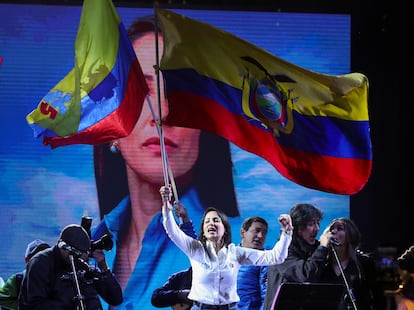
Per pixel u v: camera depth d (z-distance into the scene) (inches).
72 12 681.0
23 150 673.0
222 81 451.2
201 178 679.7
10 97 673.6
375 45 698.2
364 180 462.0
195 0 685.3
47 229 671.8
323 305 428.5
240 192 681.0
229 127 451.2
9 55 675.4
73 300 437.7
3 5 676.7
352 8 697.0
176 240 443.2
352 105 456.4
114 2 677.9
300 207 477.1
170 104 445.7
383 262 477.7
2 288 509.0
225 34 445.7
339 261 444.1
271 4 690.2
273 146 455.2
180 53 447.8
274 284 467.8
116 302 460.8
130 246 673.6
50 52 678.5
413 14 697.6
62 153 676.1
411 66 695.1
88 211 674.2
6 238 668.1
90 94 475.8
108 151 678.5
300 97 454.6
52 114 493.7
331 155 459.2
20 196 671.1
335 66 692.7
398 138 697.0
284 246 444.1
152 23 680.4
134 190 676.7
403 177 697.0
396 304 471.5
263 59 449.4
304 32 692.1
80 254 435.8
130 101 468.8
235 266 450.0
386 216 695.1
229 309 445.1
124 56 465.1
